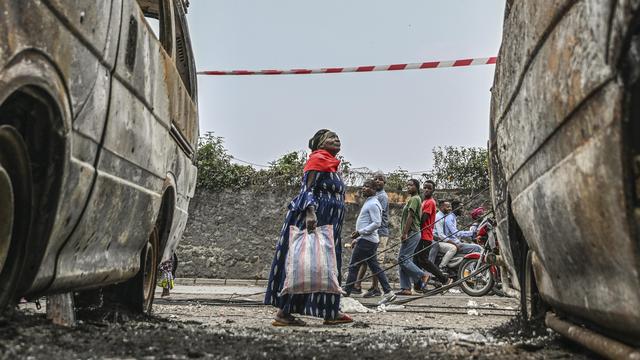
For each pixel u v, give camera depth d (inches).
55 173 124.7
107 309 202.1
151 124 179.5
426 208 457.7
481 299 451.8
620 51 89.2
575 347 156.3
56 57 117.3
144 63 169.0
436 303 417.1
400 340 183.5
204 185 674.8
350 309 354.0
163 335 165.9
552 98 116.6
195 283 647.8
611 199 94.7
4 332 127.9
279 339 178.2
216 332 187.9
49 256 133.0
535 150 131.3
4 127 110.4
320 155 245.4
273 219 669.3
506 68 157.0
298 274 235.0
